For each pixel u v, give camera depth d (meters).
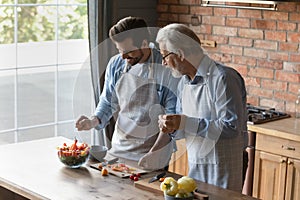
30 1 4.76
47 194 2.85
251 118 4.41
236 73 3.21
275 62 4.77
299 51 4.61
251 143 4.38
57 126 5.09
